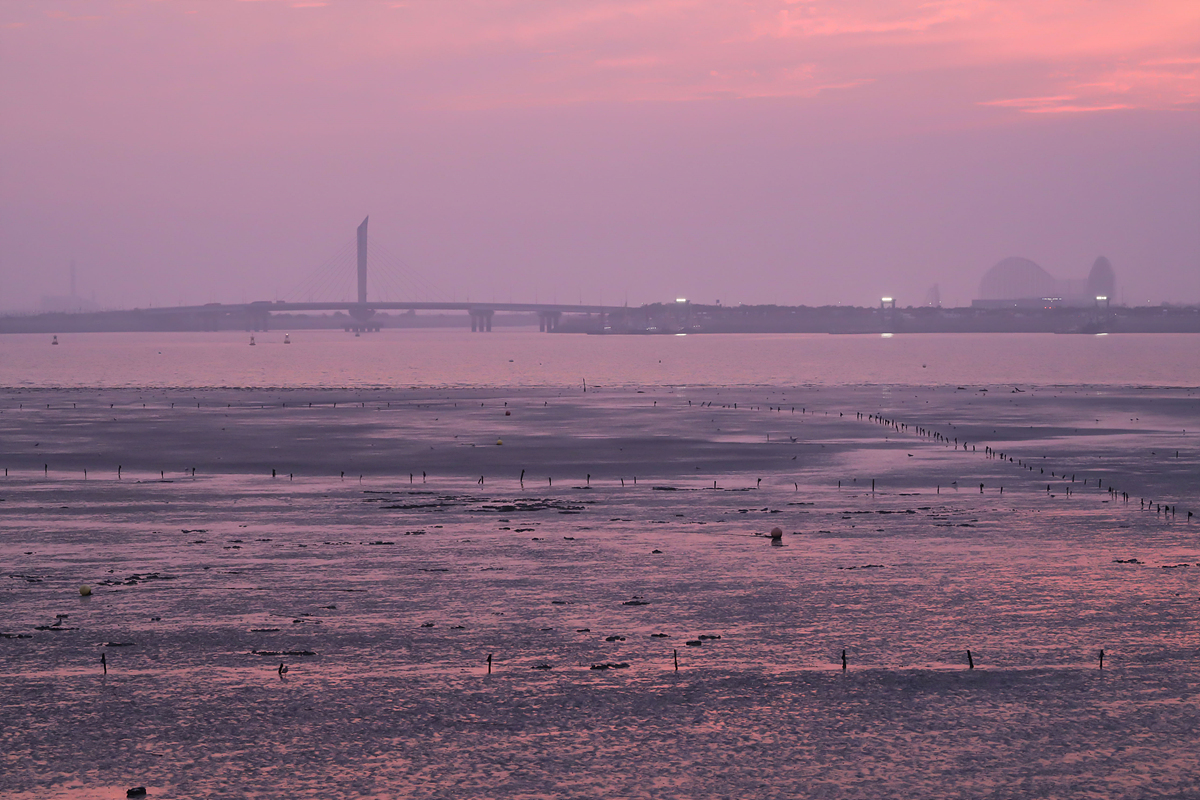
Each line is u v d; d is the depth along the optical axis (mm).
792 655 34875
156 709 30312
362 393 153000
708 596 41938
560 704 30797
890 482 71312
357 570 46188
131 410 123688
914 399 141375
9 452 85938
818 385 179500
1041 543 51688
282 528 55719
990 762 27203
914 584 43562
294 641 36281
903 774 26625
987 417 115688
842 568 46469
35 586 43375
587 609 40156
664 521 57750
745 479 72750
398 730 29031
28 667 33625
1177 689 31688
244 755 27531
